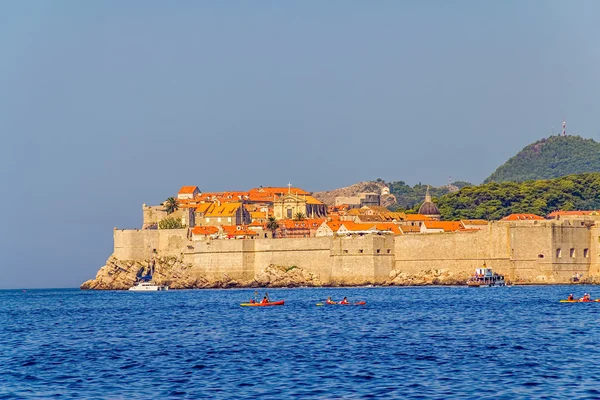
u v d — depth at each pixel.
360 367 156.50
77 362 169.88
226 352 179.88
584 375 145.88
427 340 195.12
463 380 142.88
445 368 154.38
